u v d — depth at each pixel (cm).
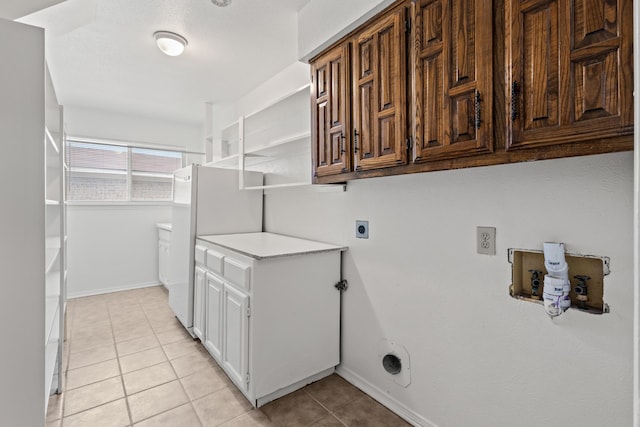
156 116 400
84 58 245
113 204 386
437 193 148
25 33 109
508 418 126
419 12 117
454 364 143
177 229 289
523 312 121
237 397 180
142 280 407
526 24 89
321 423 161
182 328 278
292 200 255
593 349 105
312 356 191
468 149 102
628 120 73
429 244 151
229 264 193
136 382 195
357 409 172
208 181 264
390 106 128
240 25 202
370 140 138
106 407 171
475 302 135
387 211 172
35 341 111
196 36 215
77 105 356
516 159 93
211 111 353
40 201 112
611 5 75
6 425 107
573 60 81
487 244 130
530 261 121
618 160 98
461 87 104
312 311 190
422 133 116
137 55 241
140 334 265
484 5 98
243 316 175
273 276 174
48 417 163
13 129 107
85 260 370
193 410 169
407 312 162
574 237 107
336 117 157
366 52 140
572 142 81
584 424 107
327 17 164
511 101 92
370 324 183
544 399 116
